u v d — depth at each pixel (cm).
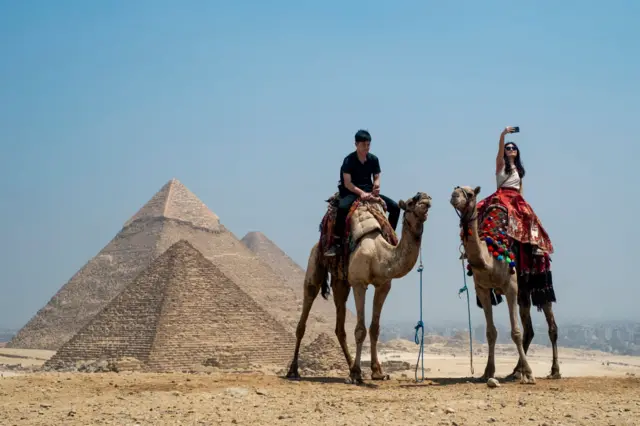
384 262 1828
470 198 1819
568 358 16125
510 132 1994
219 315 13475
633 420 1313
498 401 1508
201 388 1764
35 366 13400
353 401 1526
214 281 13962
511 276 1856
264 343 13325
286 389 1728
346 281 2058
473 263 1841
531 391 1662
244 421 1332
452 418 1335
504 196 1955
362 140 1981
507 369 8888
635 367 12381
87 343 13288
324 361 9275
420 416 1348
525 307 1977
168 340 12850
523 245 1922
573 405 1455
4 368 13125
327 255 1984
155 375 2164
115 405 1509
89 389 1775
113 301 13762
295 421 1324
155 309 13300
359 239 1883
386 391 1689
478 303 2022
